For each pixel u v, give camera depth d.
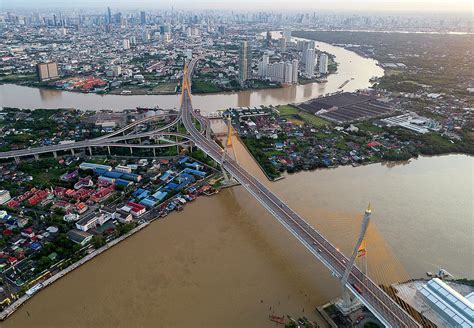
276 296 141.25
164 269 156.25
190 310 135.38
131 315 133.62
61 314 134.75
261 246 171.12
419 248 168.00
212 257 163.38
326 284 147.62
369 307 119.12
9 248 170.88
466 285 144.25
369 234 175.88
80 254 164.62
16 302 139.12
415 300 132.38
